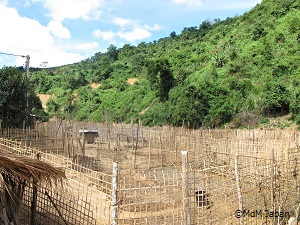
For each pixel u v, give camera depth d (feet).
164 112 149.38
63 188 28.91
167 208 27.86
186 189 22.90
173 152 63.46
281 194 31.76
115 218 22.35
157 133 85.46
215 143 61.31
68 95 225.15
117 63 261.24
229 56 164.66
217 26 245.86
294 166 34.81
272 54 148.77
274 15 181.78
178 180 31.68
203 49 202.59
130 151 75.15
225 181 31.19
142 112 171.22
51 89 251.19
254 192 29.84
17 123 73.00
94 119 189.16
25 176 21.89
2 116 72.23
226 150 55.88
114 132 103.81
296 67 131.23
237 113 125.80
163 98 165.89
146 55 256.52
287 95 115.14
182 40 252.62
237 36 184.96
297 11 173.88
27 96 76.02
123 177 27.89
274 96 116.88
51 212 29.89
